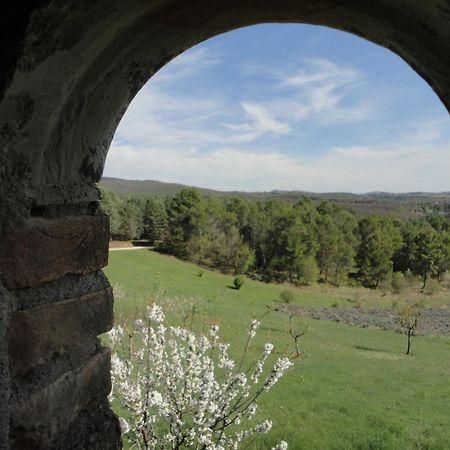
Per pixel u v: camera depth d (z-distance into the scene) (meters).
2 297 1.13
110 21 1.17
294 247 56.62
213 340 5.26
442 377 16.23
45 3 0.99
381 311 38.62
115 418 1.57
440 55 1.30
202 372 4.65
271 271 58.84
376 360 18.80
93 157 1.51
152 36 1.39
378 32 1.45
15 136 1.12
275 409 10.48
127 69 1.46
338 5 1.38
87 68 1.24
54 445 1.26
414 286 60.50
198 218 57.53
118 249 57.38
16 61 1.03
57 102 1.19
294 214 59.16
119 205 62.47
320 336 23.11
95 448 1.45
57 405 1.27
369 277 60.84
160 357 4.33
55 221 1.31
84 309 1.42
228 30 1.62
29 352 1.19
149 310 4.31
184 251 57.47
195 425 4.17
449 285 62.66
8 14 1.02
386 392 13.44
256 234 60.16
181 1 1.28
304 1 1.40
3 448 1.11
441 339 27.14
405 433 9.95
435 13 1.13
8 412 1.12
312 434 9.25
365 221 62.59
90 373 1.43
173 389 4.17
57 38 1.08
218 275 52.44
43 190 1.26
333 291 54.62
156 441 4.20
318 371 15.00
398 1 1.18
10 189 1.15
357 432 9.67
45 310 1.25
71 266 1.37
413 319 28.25
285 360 4.38
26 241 1.20
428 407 12.24
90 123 1.42
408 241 65.38
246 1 1.40
